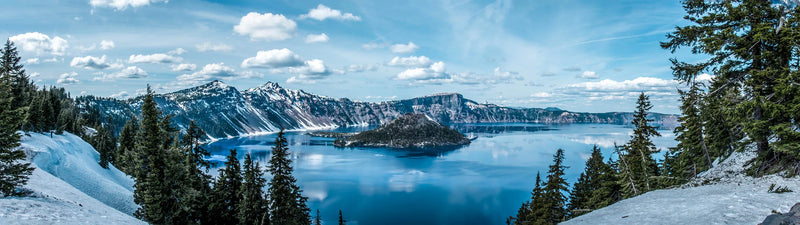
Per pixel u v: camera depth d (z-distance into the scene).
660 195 19.12
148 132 35.53
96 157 83.31
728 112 20.47
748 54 19.06
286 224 42.56
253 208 40.47
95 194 51.00
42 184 29.11
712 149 36.91
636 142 44.16
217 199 40.41
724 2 19.31
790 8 17.30
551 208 40.62
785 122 18.09
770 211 11.72
